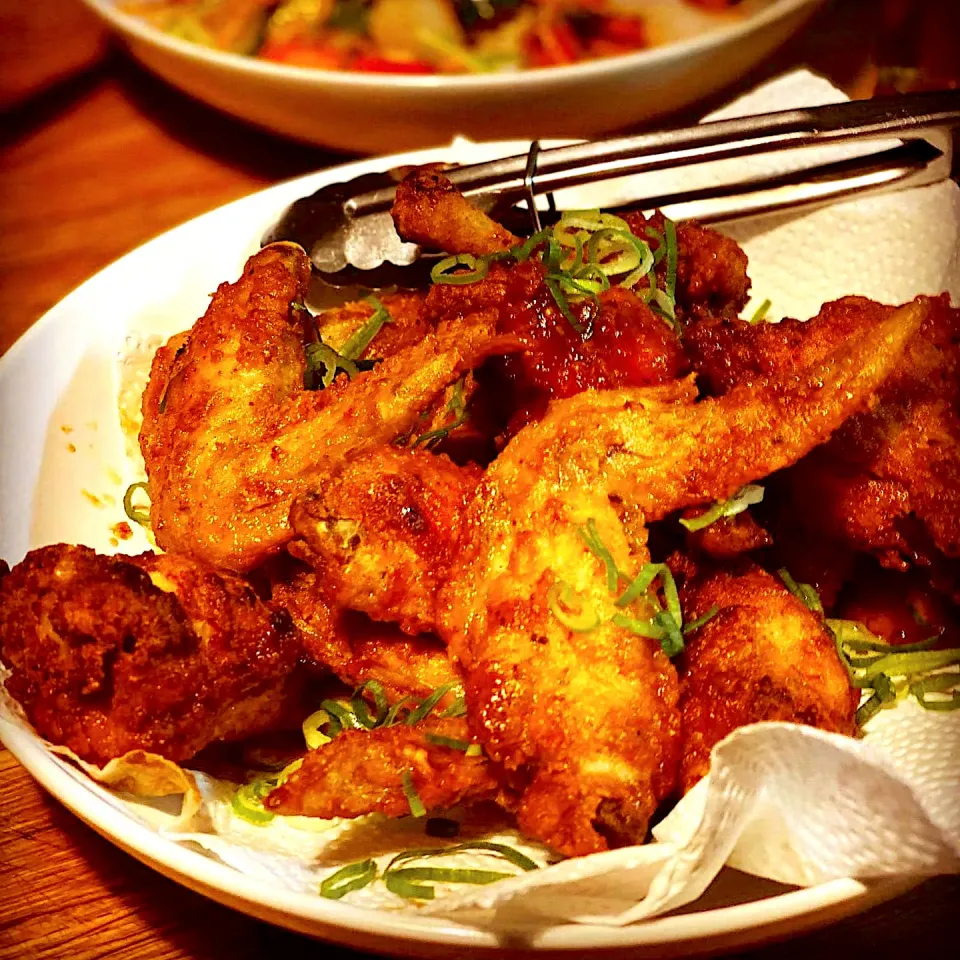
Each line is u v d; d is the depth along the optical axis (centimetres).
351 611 36
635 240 41
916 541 37
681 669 34
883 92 57
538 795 31
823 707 33
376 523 34
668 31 68
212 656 33
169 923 34
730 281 43
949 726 35
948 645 38
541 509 33
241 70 55
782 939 30
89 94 67
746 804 30
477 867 32
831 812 29
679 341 39
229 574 35
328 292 46
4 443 39
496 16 67
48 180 60
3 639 33
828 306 40
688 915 29
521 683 32
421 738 33
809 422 34
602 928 29
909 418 37
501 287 38
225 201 58
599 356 38
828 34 67
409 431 38
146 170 61
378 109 55
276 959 33
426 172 42
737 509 35
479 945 29
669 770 32
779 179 46
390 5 67
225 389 38
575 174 44
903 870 29
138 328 44
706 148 44
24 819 36
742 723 32
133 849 31
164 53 57
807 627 34
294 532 35
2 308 51
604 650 32
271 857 32
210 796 34
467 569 34
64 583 32
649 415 34
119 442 42
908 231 45
